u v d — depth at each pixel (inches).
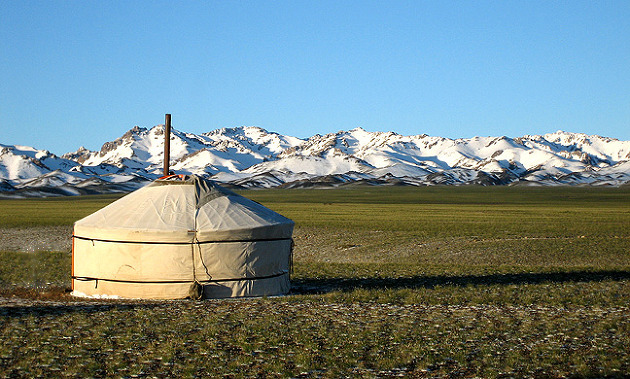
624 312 653.3
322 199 5684.1
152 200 818.2
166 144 939.3
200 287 764.0
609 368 450.0
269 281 815.7
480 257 1291.8
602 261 1221.7
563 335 549.3
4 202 4891.7
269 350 509.7
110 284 786.2
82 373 448.1
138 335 554.9
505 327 581.6
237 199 859.4
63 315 641.6
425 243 1540.4
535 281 929.5
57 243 1592.0
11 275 989.2
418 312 663.1
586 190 7839.6
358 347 514.6
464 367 461.4
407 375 445.1
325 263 1208.2
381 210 3329.2
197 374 446.6
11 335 555.2
